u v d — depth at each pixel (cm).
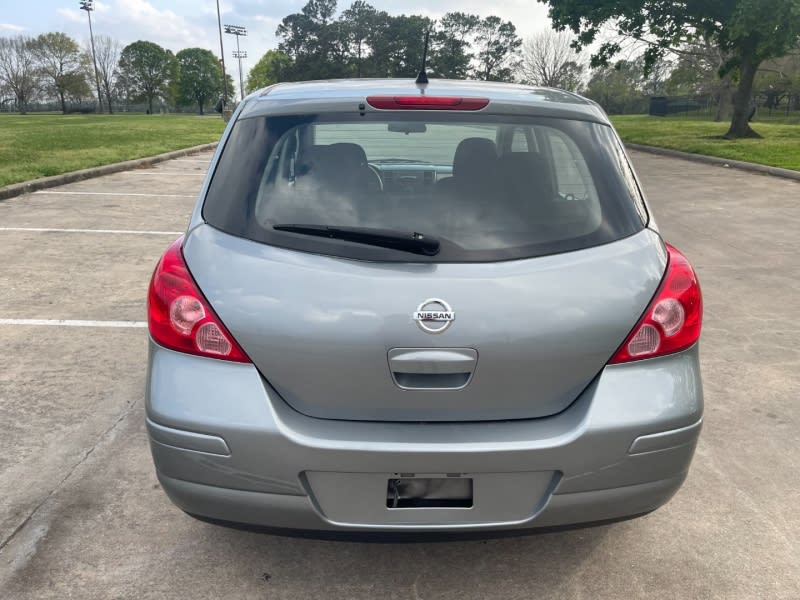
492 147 239
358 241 215
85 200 1096
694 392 223
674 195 1260
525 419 215
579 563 267
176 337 218
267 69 13588
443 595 249
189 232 233
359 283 208
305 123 243
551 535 284
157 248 770
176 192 1209
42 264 695
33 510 295
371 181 231
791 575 261
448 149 237
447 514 213
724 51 2688
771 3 2102
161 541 277
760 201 1179
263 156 238
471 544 277
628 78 7350
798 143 2327
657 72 5806
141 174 1484
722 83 4950
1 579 253
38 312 552
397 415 212
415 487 212
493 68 11756
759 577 260
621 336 215
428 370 206
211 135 2933
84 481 317
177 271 222
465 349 206
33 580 253
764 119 5769
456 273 211
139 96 13450
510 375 210
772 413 396
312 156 236
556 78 6594
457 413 212
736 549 276
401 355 206
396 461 206
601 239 226
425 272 210
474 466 207
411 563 266
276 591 250
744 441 364
